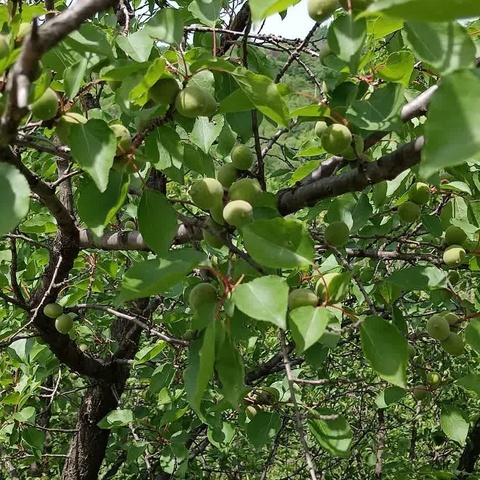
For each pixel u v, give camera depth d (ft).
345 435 6.11
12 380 13.03
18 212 4.23
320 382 5.51
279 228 4.80
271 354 17.17
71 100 5.44
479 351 5.88
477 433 16.90
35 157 13.85
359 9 4.90
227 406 7.46
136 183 7.24
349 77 6.31
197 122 6.49
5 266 11.68
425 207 10.93
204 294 5.35
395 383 4.71
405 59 6.09
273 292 4.43
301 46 6.59
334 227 6.42
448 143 2.68
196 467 15.83
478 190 9.50
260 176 6.27
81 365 11.55
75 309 9.75
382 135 6.44
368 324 4.89
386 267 9.86
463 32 4.26
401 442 17.20
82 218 5.27
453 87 2.73
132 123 7.87
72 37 5.28
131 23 10.02
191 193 5.59
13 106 3.33
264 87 5.09
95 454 13.61
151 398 13.93
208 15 6.49
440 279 6.52
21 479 17.69
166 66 5.67
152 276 4.58
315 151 7.47
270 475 20.61
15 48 4.72
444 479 11.98
